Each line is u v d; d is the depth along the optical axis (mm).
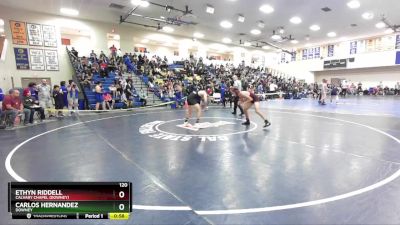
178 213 2596
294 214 2568
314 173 3723
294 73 31531
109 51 18688
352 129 7227
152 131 7102
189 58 23328
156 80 17156
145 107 14281
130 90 14523
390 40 23328
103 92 13234
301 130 7105
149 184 3348
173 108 13984
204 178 3555
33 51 15227
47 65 15758
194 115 10742
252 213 2592
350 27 19328
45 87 10531
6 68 14219
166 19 16406
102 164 4199
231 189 3182
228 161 4320
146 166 4082
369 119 9164
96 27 17891
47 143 5754
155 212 2617
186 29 19984
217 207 2723
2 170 3945
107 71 15766
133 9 14734
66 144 5633
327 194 3018
